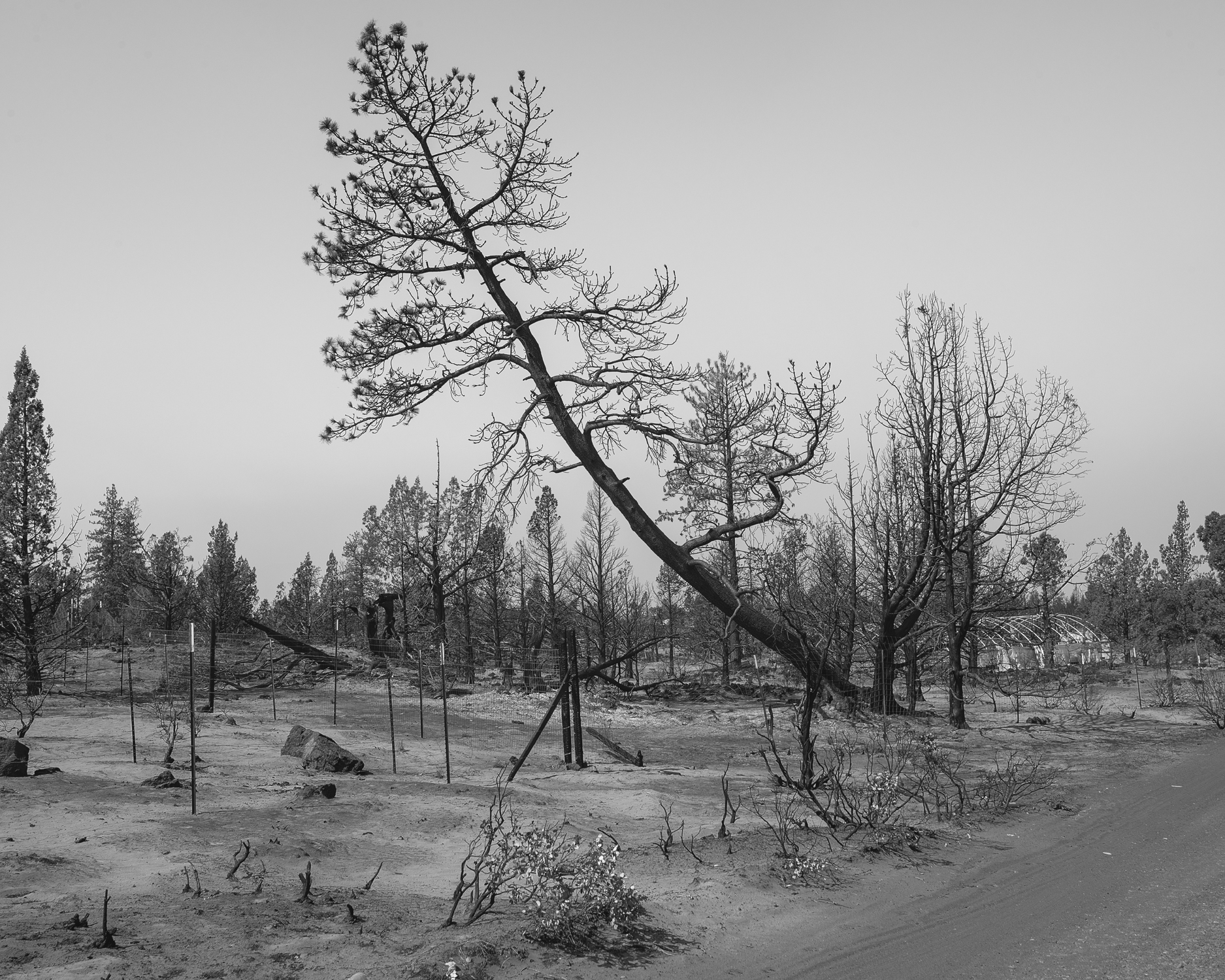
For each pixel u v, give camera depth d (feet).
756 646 134.51
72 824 33.06
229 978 18.98
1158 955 22.99
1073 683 121.08
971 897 28.81
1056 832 38.73
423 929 23.06
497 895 27.02
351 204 72.54
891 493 98.89
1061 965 22.43
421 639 142.92
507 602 150.30
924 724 84.74
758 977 21.74
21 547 111.24
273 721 75.97
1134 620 237.25
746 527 83.76
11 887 24.85
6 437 114.93
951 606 85.71
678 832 37.09
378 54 69.26
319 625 180.34
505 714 87.86
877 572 95.91
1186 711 101.81
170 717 63.36
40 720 73.10
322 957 20.43
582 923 23.99
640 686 95.55
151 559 169.68
